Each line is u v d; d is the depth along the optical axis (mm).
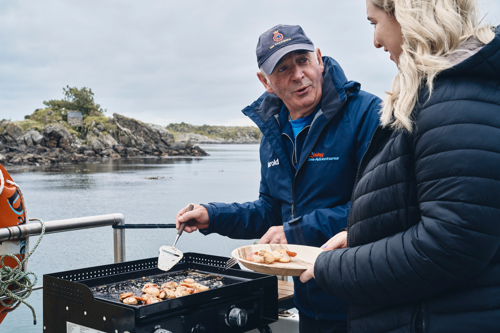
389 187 994
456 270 847
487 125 840
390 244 941
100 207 17188
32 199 20141
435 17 922
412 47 955
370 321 1036
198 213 1903
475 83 872
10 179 1730
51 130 70375
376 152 1099
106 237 9453
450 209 837
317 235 1690
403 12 945
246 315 1434
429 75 902
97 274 1635
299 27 1836
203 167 47031
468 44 904
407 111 917
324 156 1796
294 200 1885
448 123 861
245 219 2002
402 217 974
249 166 49906
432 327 918
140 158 75562
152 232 9633
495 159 824
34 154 64438
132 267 1747
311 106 1848
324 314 1740
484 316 873
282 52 1739
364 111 1756
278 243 1753
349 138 1767
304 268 1345
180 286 1451
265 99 1993
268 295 1571
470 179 824
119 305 1231
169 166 50281
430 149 876
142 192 22484
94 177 34375
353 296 1021
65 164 57719
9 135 68938
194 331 1320
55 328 1438
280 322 2158
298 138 1871
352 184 1809
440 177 856
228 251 7500
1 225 1652
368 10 1077
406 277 903
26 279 1711
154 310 1222
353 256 1013
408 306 963
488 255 834
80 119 88812
